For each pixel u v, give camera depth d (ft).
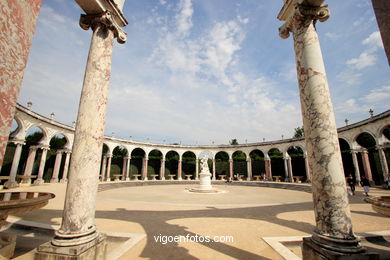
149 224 27.22
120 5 21.58
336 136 15.16
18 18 7.38
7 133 6.88
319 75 16.03
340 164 14.60
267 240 20.71
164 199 54.49
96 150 16.38
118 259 16.57
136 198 56.24
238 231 24.22
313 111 15.55
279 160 137.59
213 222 28.37
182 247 19.17
